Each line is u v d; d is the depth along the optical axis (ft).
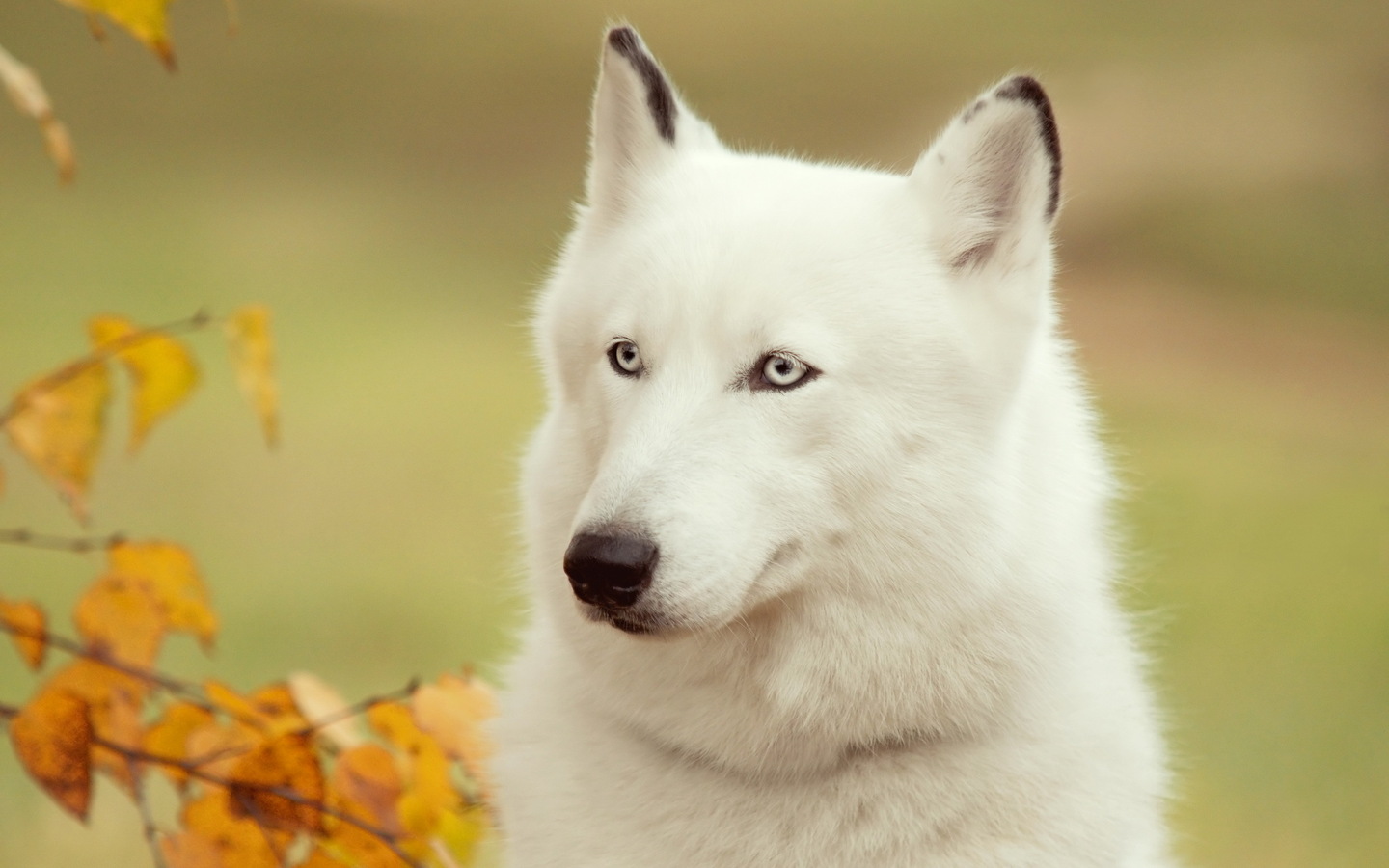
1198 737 45.73
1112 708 22.07
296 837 20.38
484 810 23.48
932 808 20.90
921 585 20.94
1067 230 120.37
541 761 22.49
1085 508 22.59
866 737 21.30
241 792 20.03
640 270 21.63
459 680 22.62
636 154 23.75
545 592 22.86
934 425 20.90
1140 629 25.45
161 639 19.40
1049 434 22.49
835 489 20.70
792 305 20.54
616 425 21.26
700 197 22.45
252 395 19.98
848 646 21.12
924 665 21.08
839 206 21.81
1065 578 21.66
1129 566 27.63
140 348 19.42
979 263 21.81
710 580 19.67
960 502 20.92
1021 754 21.09
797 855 20.99
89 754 17.72
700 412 20.40
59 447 18.86
